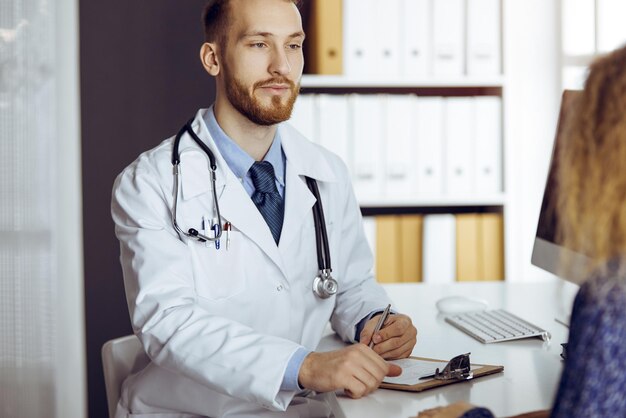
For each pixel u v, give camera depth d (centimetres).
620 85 99
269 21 170
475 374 145
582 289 97
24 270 274
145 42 299
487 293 225
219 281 168
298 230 176
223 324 150
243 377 141
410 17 288
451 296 212
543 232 181
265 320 172
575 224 101
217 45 176
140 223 164
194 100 303
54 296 278
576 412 93
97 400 302
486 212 316
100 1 297
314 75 289
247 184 177
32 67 270
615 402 92
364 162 288
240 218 169
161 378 166
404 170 290
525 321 184
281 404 142
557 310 201
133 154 301
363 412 129
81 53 296
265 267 172
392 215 313
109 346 174
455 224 294
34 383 276
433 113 291
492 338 172
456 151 293
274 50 171
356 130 287
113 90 299
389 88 312
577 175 101
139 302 157
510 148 294
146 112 301
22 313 275
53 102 273
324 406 164
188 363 147
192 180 169
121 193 170
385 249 292
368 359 137
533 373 148
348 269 193
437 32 289
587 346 93
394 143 289
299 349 143
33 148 272
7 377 273
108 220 301
